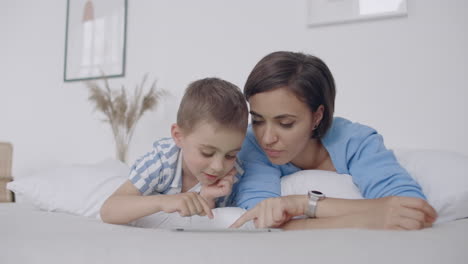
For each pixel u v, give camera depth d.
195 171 0.87
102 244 0.48
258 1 1.97
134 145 2.16
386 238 0.49
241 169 1.01
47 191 1.19
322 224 0.70
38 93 2.54
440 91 1.62
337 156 1.02
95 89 2.12
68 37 2.47
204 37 2.09
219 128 0.80
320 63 0.95
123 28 2.30
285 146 0.89
